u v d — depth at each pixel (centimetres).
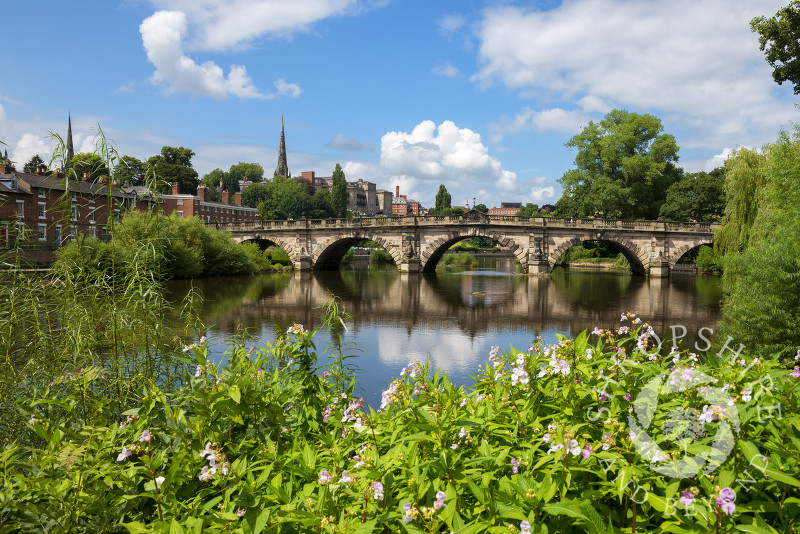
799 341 1523
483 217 6562
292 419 569
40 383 730
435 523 310
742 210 2958
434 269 7638
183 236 5312
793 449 375
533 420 457
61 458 396
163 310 852
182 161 12581
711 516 305
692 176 8094
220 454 394
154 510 420
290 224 7538
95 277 802
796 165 2014
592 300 4091
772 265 1655
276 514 338
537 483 346
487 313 3456
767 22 2503
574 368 469
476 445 427
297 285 5338
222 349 1420
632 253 6656
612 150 7644
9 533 393
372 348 2248
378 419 495
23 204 5331
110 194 817
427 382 567
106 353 786
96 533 376
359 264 10919
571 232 6481
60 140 771
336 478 369
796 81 2522
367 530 295
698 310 3469
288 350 602
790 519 321
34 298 782
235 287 4925
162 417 467
